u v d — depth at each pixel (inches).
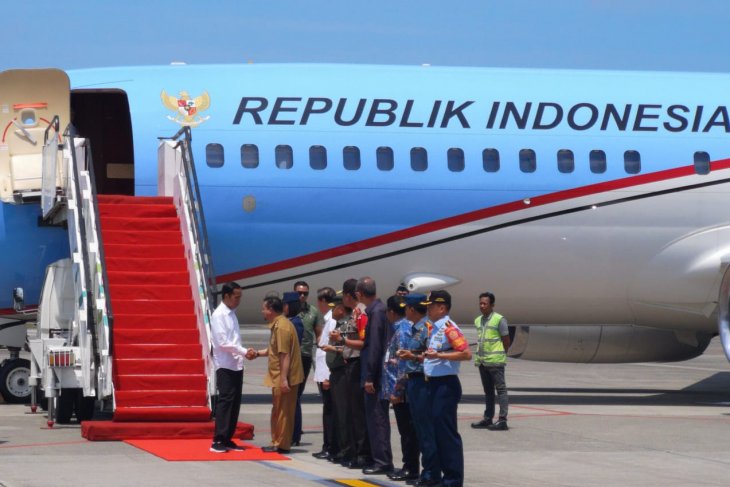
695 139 784.3
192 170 658.2
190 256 613.0
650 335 858.1
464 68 789.2
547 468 478.3
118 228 634.2
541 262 765.3
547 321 804.0
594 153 769.6
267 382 511.5
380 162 741.3
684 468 481.1
